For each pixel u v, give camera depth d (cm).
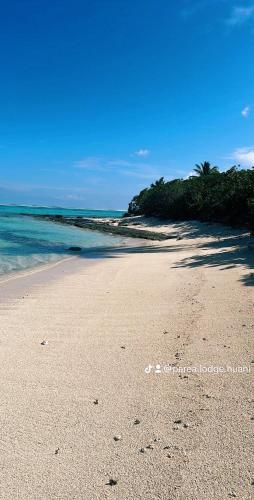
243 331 734
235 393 515
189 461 396
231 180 4116
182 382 559
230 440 423
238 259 1691
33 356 675
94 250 2680
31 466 401
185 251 2411
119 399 523
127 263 1903
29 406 510
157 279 1357
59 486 374
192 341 712
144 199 7806
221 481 368
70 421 475
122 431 452
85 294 1150
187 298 1019
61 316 914
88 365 634
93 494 363
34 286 1300
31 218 7650
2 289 1247
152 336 757
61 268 1775
